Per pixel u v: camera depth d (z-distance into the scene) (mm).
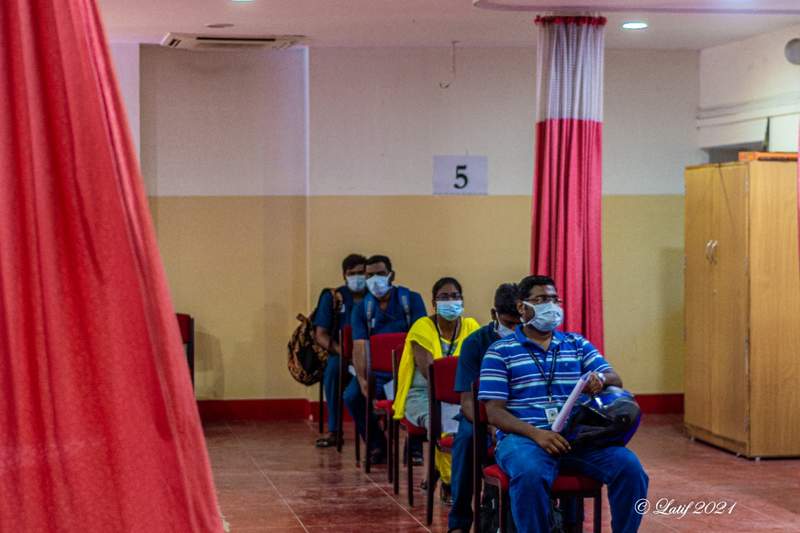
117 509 1526
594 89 6918
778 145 8422
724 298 8047
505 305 5352
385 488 6980
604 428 4707
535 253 6938
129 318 1542
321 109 9367
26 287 1523
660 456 7918
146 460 1540
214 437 8836
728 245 7988
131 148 1626
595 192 6906
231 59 9547
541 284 4973
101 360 1530
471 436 5422
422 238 9492
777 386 7789
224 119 9562
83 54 1536
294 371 8781
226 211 9594
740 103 8930
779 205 7766
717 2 6910
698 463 7668
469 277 9539
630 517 4668
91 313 1532
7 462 1518
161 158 9484
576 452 4781
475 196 9523
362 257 8500
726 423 8039
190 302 9586
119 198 1547
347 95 9375
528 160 9547
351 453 8180
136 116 9258
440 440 5945
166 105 9469
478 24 8047
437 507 6445
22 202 1519
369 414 7406
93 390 1535
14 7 1500
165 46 9391
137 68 9219
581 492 4727
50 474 1522
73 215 1532
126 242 1549
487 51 9461
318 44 9109
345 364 8125
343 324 8484
